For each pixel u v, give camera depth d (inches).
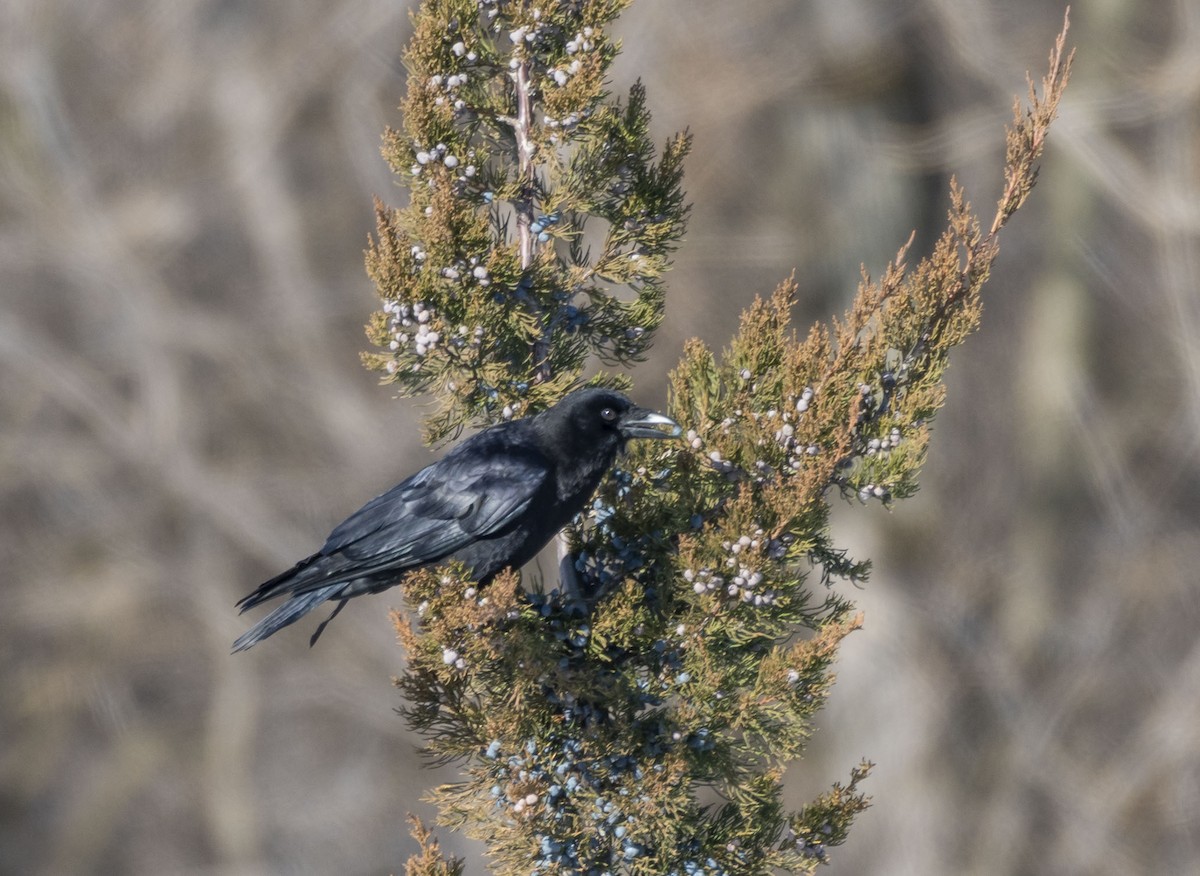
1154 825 740.7
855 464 231.6
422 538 249.9
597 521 237.5
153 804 834.8
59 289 832.3
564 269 246.1
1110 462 797.2
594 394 241.1
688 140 246.1
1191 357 779.4
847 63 635.5
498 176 243.9
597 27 240.4
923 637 730.2
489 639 206.4
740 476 223.6
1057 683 759.1
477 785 214.5
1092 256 826.2
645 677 215.3
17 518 838.5
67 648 835.4
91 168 815.1
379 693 838.5
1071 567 789.2
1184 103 712.4
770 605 215.9
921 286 223.0
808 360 219.8
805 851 218.1
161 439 814.5
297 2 784.9
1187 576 783.7
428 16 239.6
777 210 657.6
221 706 839.1
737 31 625.6
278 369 812.0
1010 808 727.1
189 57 810.2
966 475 791.7
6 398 833.5
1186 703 756.6
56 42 813.2
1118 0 721.0
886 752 721.6
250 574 842.2
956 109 721.0
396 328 234.4
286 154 799.1
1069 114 712.4
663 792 206.2
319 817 834.2
